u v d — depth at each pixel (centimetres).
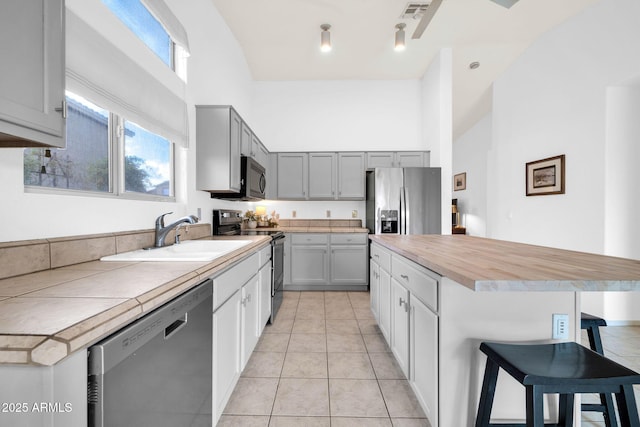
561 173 315
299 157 445
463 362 128
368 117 472
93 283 89
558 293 128
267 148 474
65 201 125
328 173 444
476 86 464
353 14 318
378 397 173
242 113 400
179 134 219
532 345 117
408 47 385
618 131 272
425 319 142
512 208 397
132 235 164
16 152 104
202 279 113
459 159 639
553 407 129
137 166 194
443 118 395
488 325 127
